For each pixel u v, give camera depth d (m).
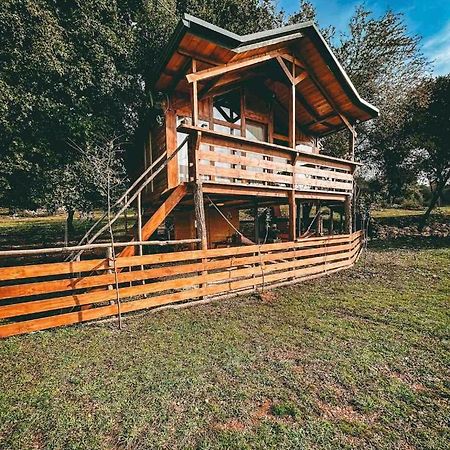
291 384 3.43
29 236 16.03
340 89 9.94
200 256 6.50
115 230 17.11
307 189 9.20
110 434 2.70
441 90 15.31
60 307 4.99
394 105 17.16
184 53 6.72
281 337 4.69
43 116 9.40
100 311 5.31
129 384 3.44
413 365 3.88
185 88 8.61
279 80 10.13
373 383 3.47
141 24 12.05
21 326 4.73
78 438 2.64
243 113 10.33
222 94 9.89
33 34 8.95
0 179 8.89
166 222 14.04
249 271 7.23
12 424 2.82
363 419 2.88
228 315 5.68
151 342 4.52
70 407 3.04
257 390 3.33
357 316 5.62
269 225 16.14
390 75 17.55
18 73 8.97
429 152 16.98
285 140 12.34
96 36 10.60
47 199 10.14
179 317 5.59
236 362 3.91
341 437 2.65
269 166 8.13
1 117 8.49
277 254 7.85
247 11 14.04
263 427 2.76
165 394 3.25
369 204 19.45
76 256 5.57
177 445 2.56
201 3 13.25
